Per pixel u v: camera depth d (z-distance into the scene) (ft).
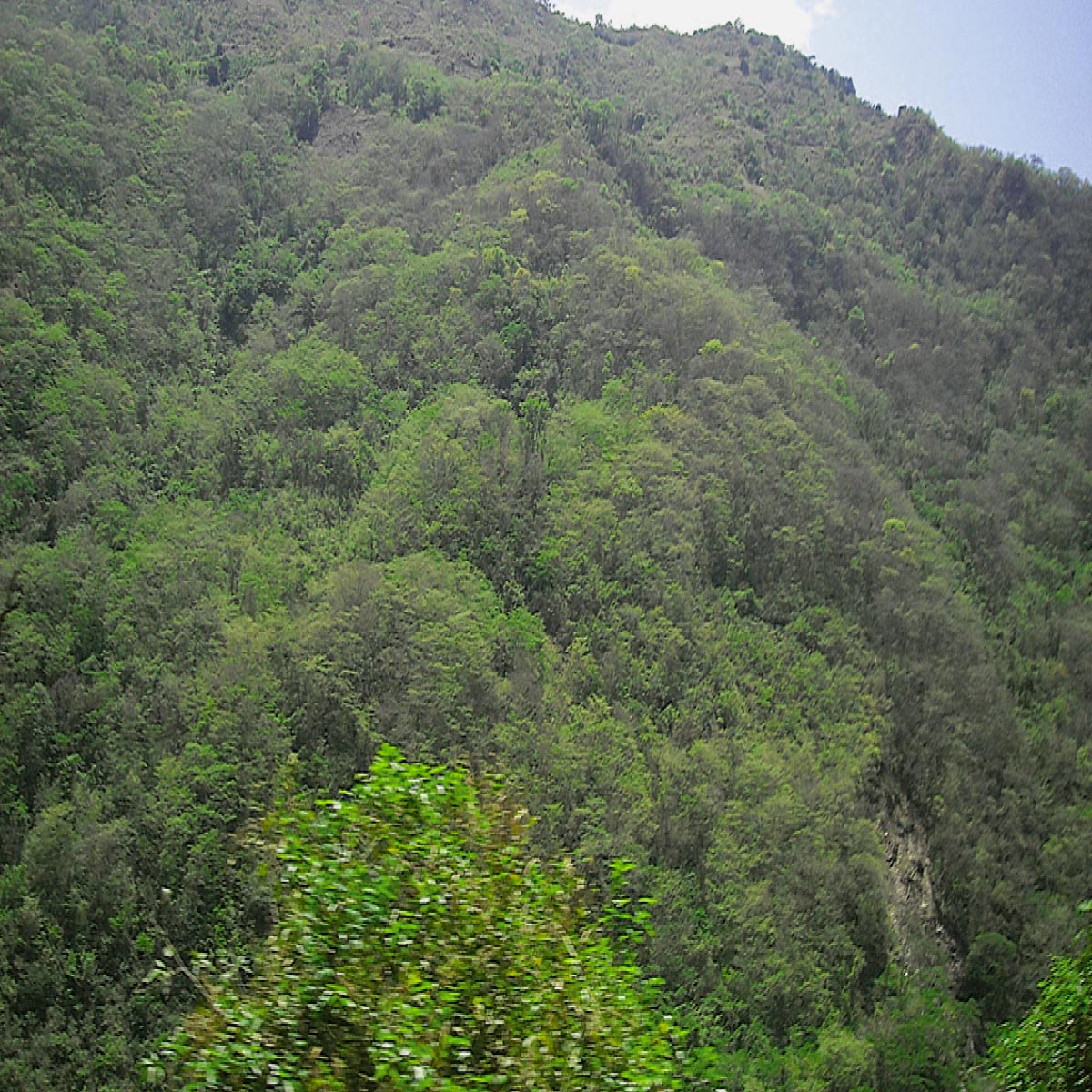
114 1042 70.28
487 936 19.35
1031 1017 30.17
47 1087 69.15
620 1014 20.17
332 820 20.31
